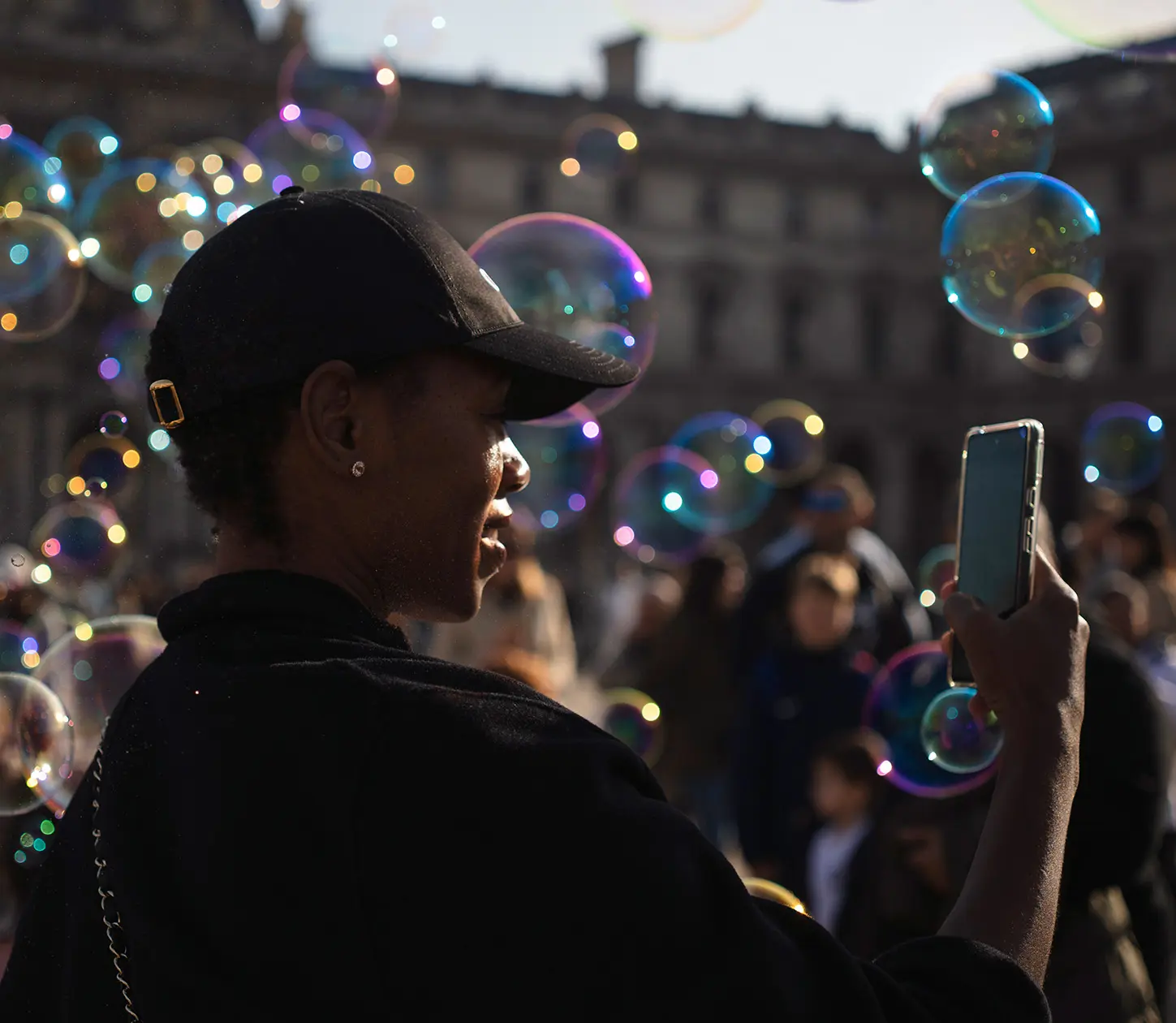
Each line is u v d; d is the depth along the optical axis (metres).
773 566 7.05
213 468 1.25
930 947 1.14
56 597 6.48
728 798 7.48
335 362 1.19
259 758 1.11
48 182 5.74
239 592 1.23
